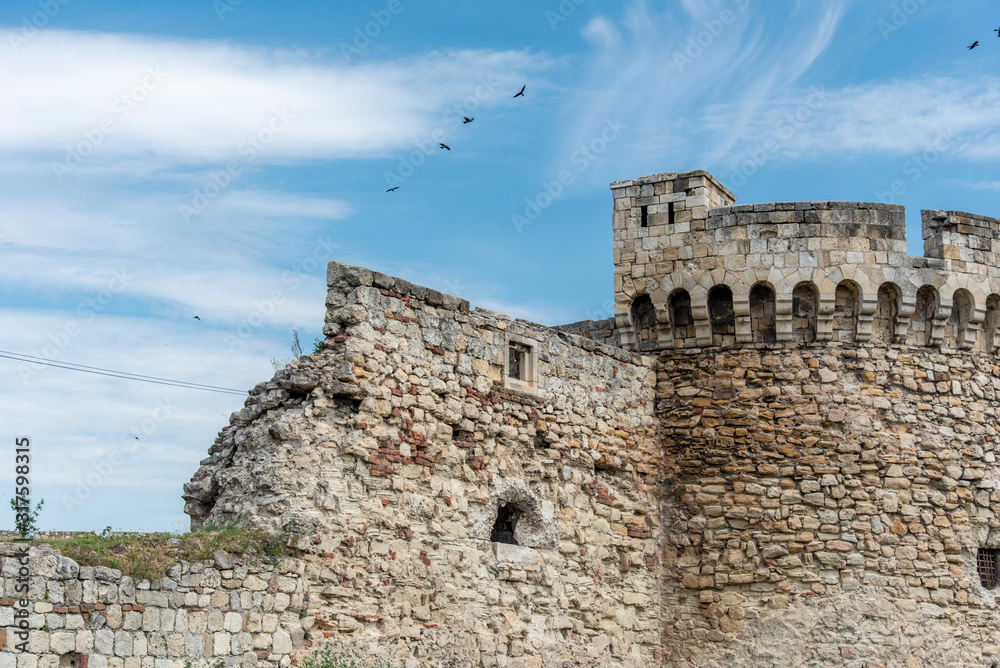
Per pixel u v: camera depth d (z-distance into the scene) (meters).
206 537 17.97
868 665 24.62
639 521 25.69
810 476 25.55
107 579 16.03
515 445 22.80
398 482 20.23
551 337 24.14
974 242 27.20
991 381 27.19
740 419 26.03
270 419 20.03
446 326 21.70
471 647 20.86
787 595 25.05
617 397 25.70
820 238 26.27
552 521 23.28
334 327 20.06
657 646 25.48
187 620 16.84
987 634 25.52
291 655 18.09
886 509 25.48
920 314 26.77
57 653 15.27
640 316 27.39
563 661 22.83
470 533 21.42
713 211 26.73
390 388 20.39
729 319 26.59
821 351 26.17
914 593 25.20
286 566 18.31
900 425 26.03
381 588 19.56
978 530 26.08
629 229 27.34
